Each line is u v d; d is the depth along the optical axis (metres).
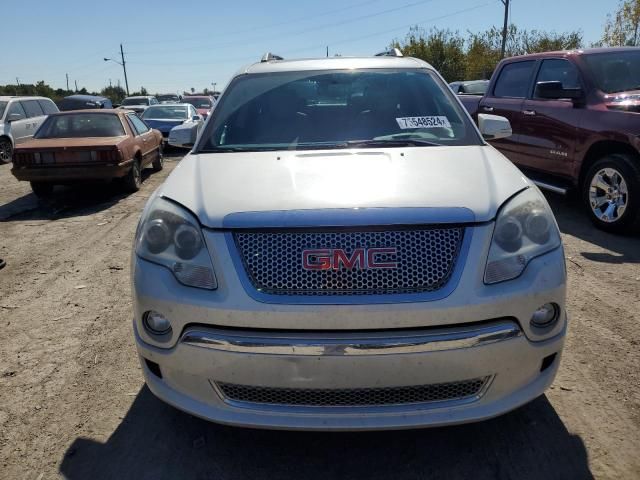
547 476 2.26
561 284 2.26
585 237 5.43
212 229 2.24
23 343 3.57
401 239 2.18
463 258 2.16
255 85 3.67
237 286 2.13
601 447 2.40
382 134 3.24
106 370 3.19
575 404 2.71
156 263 2.29
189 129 3.84
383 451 2.45
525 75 7.09
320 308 2.07
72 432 2.62
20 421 2.71
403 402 2.18
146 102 28.12
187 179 2.68
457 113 3.40
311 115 3.40
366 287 2.11
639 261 4.73
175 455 2.45
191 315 2.16
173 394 2.31
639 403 2.70
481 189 2.40
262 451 2.47
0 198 8.99
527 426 2.57
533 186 2.57
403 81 3.64
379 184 2.44
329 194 2.36
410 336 2.07
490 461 2.36
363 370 2.08
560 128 6.12
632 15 26.00
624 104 5.36
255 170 2.69
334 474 2.32
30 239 6.34
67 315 4.02
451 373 2.11
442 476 2.29
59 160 8.13
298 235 2.19
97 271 5.04
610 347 3.26
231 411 2.23
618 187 5.38
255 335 2.11
